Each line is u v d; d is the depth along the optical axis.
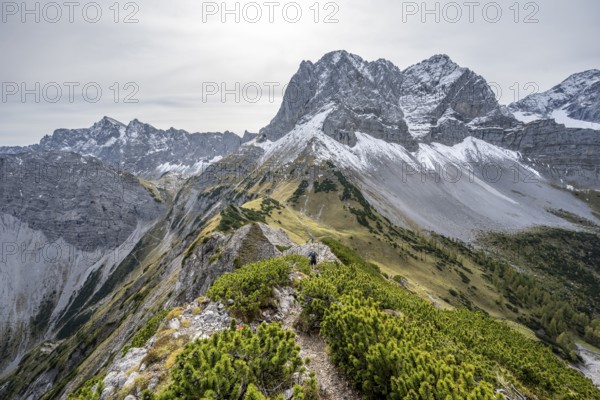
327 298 17.02
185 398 8.40
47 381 111.69
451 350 14.19
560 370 18.72
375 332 12.62
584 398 15.40
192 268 60.28
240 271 21.50
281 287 20.19
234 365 9.34
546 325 158.62
